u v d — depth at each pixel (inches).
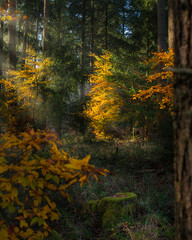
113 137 304.5
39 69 297.1
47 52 379.6
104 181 156.9
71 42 438.6
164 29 332.8
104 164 196.1
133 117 274.4
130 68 305.9
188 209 40.8
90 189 143.2
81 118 313.3
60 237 99.1
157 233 98.0
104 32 788.6
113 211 114.6
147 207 119.3
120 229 106.3
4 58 419.2
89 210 120.8
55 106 297.4
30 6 583.5
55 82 356.5
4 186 59.8
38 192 64.3
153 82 261.6
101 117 301.7
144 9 486.3
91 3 775.1
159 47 333.7
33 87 294.5
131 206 118.3
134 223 106.3
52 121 307.3
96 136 324.5
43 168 62.4
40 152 142.0
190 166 40.3
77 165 57.7
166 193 129.7
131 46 482.9
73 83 389.4
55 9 674.2
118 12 755.4
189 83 40.8
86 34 848.9
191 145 40.0
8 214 101.8
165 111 200.7
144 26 487.2
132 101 269.7
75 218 119.2
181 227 43.0
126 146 255.0
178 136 43.8
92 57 719.1
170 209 117.7
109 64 307.4
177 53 45.3
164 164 117.3
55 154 68.2
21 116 249.0
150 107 246.1
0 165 60.1
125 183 152.6
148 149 203.9
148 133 255.3
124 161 193.6
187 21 42.1
